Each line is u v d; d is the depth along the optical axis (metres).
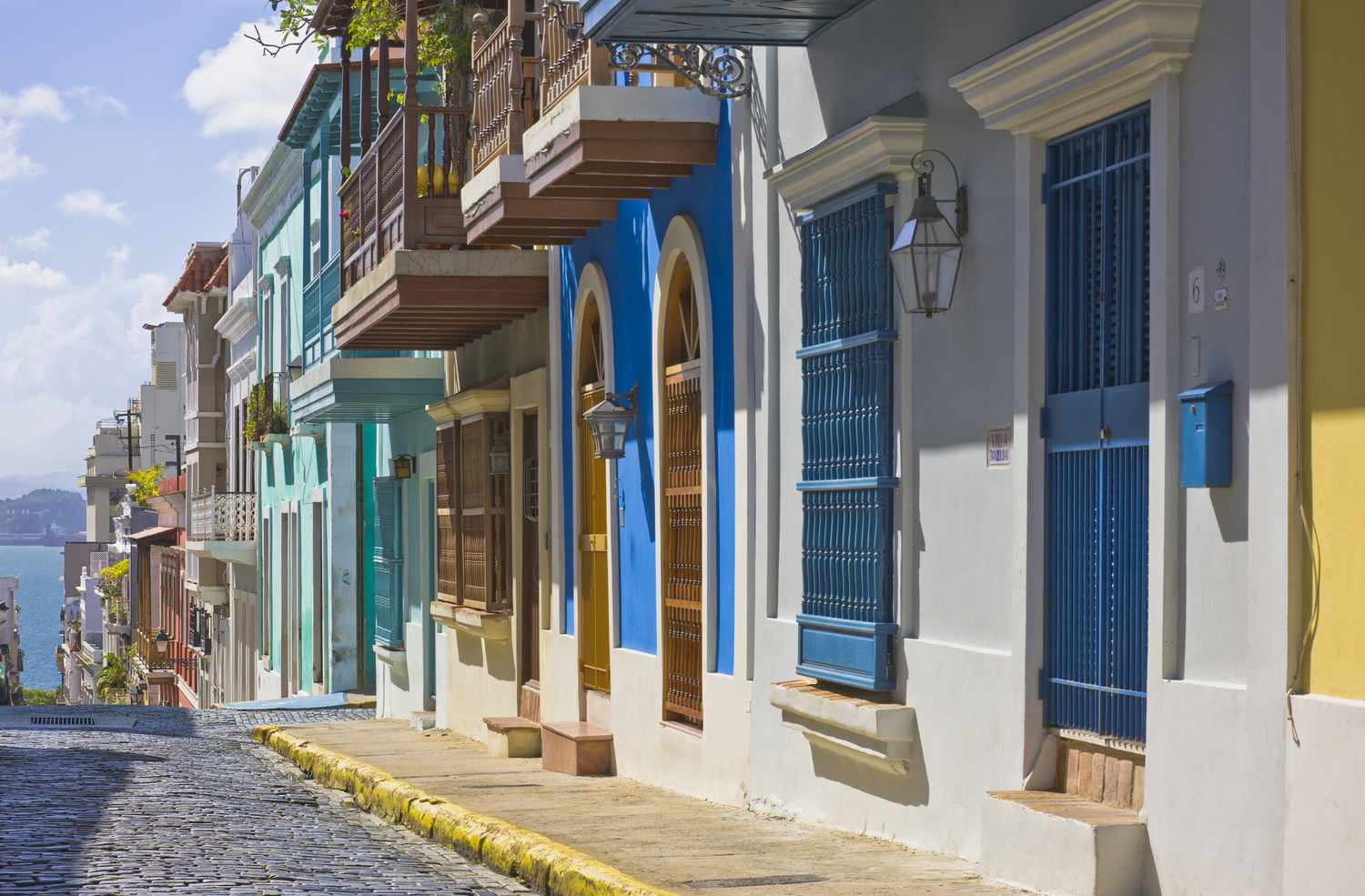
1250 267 6.04
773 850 8.55
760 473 10.45
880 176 8.74
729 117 11.00
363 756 15.55
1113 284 7.01
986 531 7.91
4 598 106.88
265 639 34.19
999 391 7.79
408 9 14.82
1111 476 6.96
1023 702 7.43
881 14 8.98
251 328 37.78
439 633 19.64
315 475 27.66
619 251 13.22
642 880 7.50
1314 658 5.74
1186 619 6.43
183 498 52.16
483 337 17.69
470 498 17.50
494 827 9.31
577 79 11.80
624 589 13.25
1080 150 7.26
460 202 14.80
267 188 32.84
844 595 9.30
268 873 8.04
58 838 8.96
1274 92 5.91
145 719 21.50
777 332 10.27
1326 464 5.70
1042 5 7.50
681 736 11.83
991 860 7.27
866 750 8.78
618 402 12.95
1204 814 6.23
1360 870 5.44
